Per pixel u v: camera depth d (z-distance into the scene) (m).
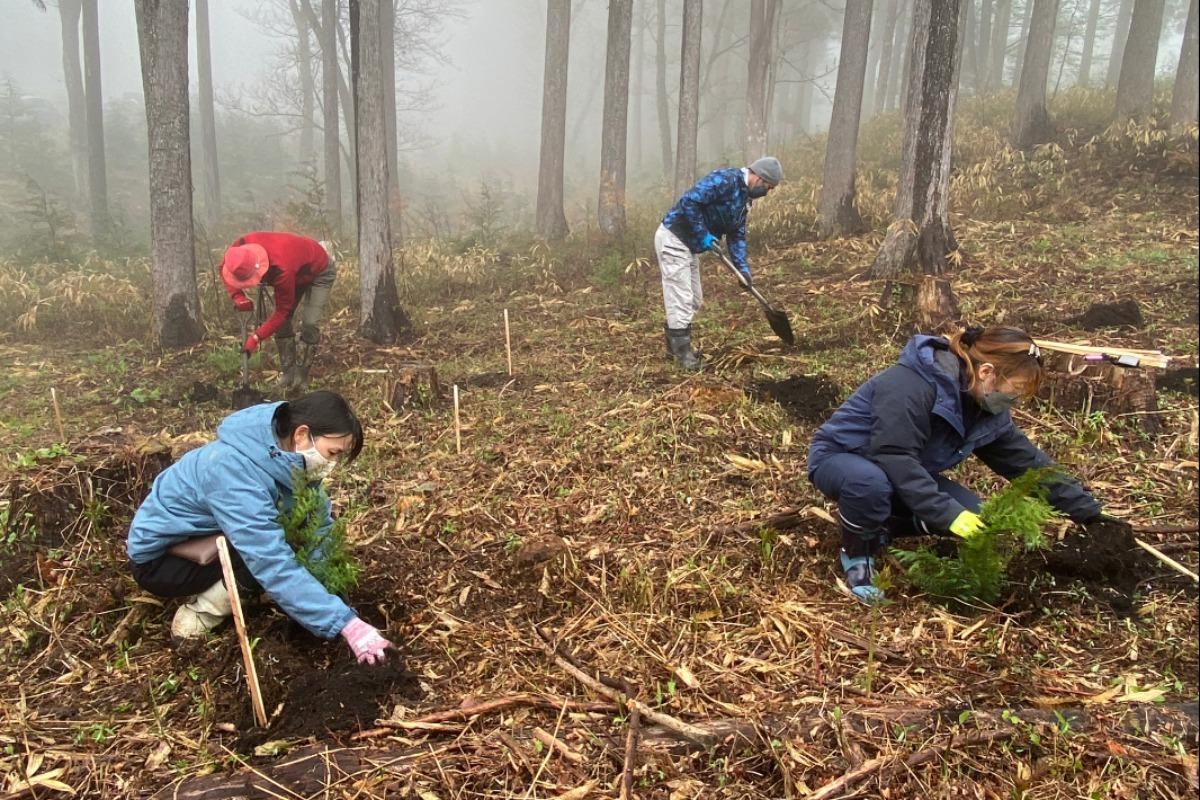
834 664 2.71
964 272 7.35
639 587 3.09
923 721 2.40
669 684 2.59
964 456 3.06
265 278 5.79
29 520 3.60
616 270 9.06
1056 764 2.20
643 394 5.39
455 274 9.65
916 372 2.89
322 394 2.81
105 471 3.79
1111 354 3.41
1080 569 3.05
